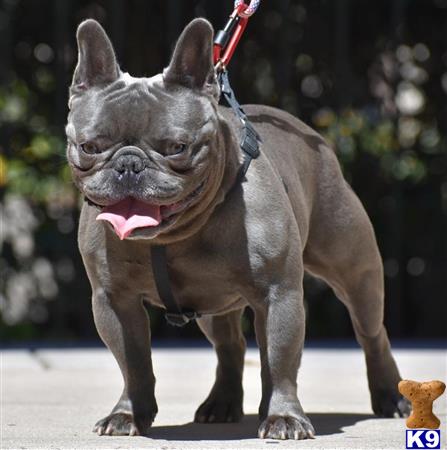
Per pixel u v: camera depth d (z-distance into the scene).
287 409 8.78
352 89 18.17
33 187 17.25
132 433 9.02
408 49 18.36
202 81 8.27
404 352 15.74
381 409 10.59
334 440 8.75
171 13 17.45
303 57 18.16
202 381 13.78
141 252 8.66
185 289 8.93
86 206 9.02
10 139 17.66
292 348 8.80
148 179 7.89
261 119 10.02
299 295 8.85
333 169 10.26
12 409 10.96
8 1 17.95
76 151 8.16
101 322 9.04
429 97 18.30
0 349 16.42
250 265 8.68
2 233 17.78
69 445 8.51
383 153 17.73
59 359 15.27
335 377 14.20
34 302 17.94
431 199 18.22
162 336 17.89
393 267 17.94
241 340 10.54
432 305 18.34
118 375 14.21
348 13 18.34
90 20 8.27
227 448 8.27
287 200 9.00
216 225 8.59
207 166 8.19
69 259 17.80
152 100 8.04
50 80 18.03
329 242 10.16
